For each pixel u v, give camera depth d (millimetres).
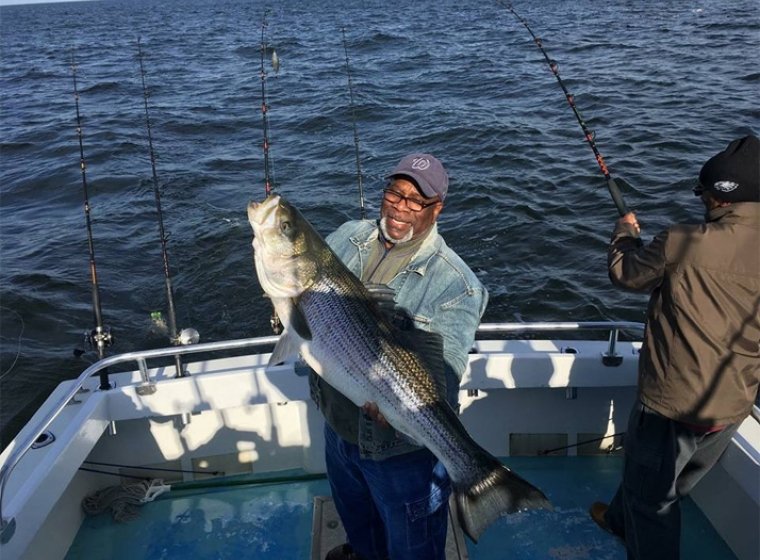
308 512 3760
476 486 2316
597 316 7449
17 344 7809
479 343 3967
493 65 21922
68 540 3533
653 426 2814
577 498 3793
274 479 3998
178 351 3545
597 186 10555
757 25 28344
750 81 17000
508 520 3656
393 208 2363
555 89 17547
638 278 2770
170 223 10453
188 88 21562
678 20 32062
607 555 3438
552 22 34438
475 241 9125
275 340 3580
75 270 9164
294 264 2443
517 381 3779
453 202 10406
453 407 2436
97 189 12305
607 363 3725
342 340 2418
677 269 2623
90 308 8383
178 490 3939
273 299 2527
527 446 4086
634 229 3084
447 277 2385
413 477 2465
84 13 99062
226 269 8953
